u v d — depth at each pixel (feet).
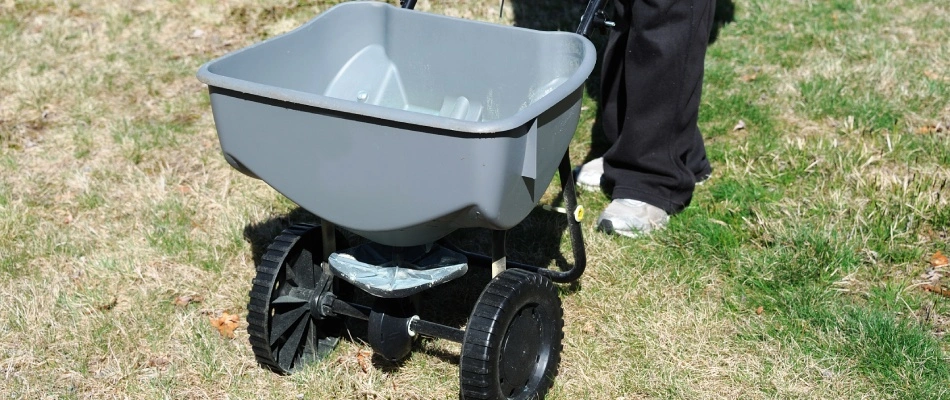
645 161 12.95
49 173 14.89
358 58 11.04
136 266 12.56
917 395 10.25
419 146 8.23
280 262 9.91
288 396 10.37
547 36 10.08
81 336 11.29
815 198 13.69
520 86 10.44
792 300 11.71
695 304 11.73
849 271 12.27
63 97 17.10
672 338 11.18
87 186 14.39
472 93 10.79
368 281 9.55
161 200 14.06
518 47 10.30
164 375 10.71
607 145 15.46
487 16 19.72
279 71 10.25
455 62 10.73
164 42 19.10
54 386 10.57
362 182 8.68
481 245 13.03
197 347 11.07
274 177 9.12
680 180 13.12
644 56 12.16
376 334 9.77
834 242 12.64
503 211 8.63
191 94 17.29
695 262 12.49
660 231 13.06
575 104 9.26
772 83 17.19
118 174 14.80
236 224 13.38
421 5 20.01
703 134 15.72
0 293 12.06
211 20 19.80
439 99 10.98
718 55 18.25
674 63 12.12
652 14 11.84
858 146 14.82
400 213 8.73
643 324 11.42
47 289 12.12
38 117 16.48
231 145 9.16
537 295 9.60
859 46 18.39
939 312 11.56
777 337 11.16
